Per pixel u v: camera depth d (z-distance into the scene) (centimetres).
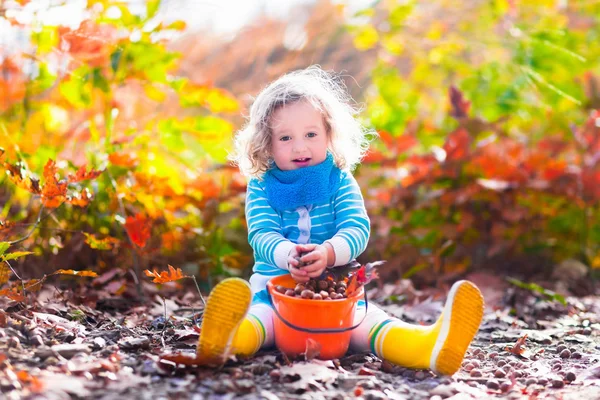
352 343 249
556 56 496
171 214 379
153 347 243
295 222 257
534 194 439
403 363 229
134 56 380
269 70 602
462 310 216
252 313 240
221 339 208
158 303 334
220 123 407
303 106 256
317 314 226
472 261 444
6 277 274
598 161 432
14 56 387
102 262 363
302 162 257
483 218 441
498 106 503
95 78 373
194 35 617
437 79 603
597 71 580
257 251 252
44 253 358
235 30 656
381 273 423
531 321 332
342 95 324
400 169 462
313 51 643
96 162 363
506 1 537
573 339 292
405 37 582
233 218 402
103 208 369
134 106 436
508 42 530
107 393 188
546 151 463
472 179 436
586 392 213
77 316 279
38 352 211
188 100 402
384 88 562
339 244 241
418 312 339
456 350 218
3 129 344
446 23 609
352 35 649
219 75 628
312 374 210
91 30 347
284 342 234
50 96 433
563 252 459
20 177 284
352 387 207
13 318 251
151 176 367
